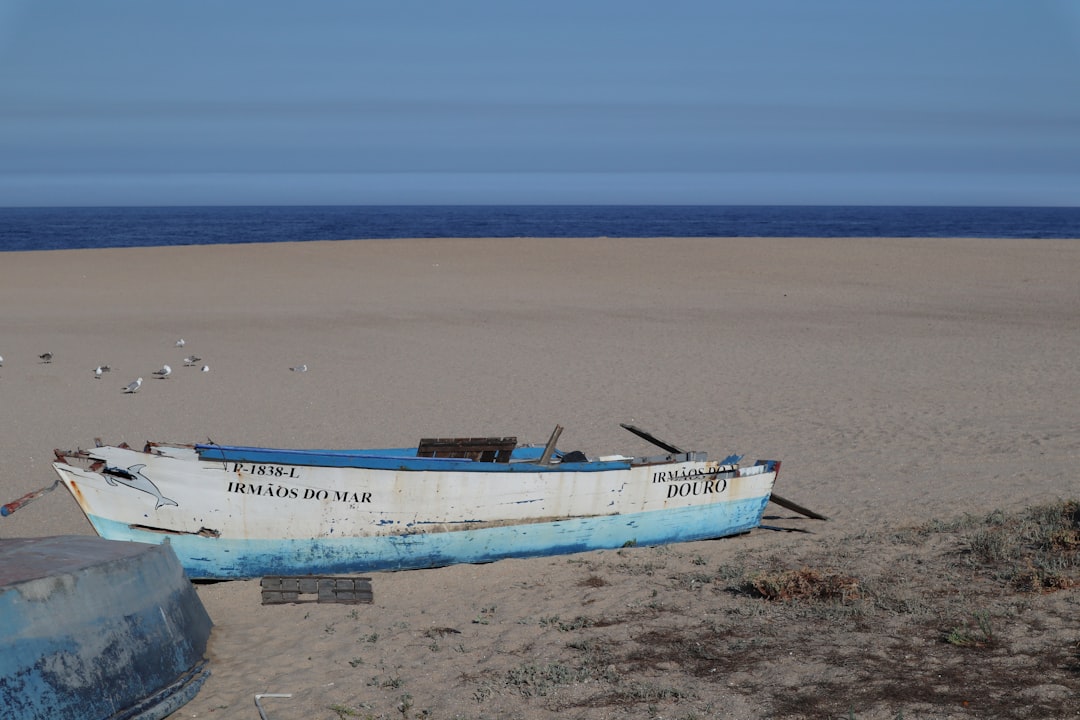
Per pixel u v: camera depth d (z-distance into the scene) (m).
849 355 22.92
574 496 10.09
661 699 6.62
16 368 21.03
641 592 8.87
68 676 6.34
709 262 42.19
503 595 8.99
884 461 13.80
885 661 7.01
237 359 22.36
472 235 92.75
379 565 9.72
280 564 9.48
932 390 18.88
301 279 37.19
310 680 7.22
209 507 9.15
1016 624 7.53
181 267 39.62
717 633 7.77
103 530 8.98
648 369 21.22
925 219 156.88
